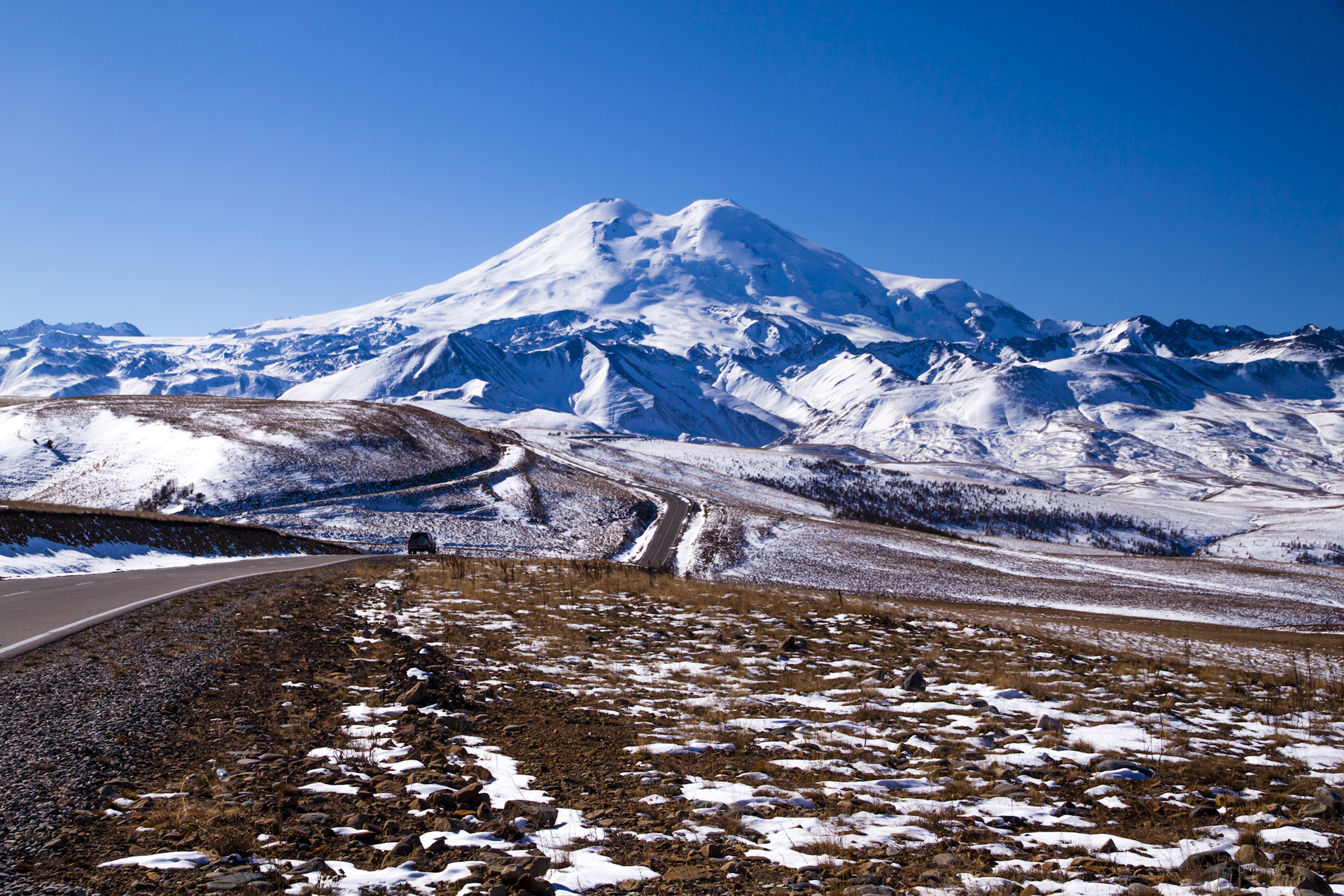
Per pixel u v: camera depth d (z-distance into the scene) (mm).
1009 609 49156
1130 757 8969
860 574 67688
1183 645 27219
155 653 10852
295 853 5219
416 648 12953
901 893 5035
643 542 77562
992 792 7535
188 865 4891
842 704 11461
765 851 5703
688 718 10109
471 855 5355
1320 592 76188
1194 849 6062
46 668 9484
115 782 6160
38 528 26406
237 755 7125
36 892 4391
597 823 6160
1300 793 7773
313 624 14906
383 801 6281
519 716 9547
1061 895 5047
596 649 14984
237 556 38562
